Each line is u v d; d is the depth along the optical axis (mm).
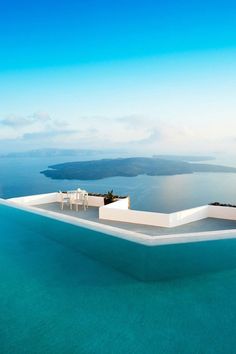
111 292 4645
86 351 3350
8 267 5617
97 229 7461
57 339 3539
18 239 7211
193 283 4898
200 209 10266
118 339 3553
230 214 10211
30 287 4809
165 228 9219
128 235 6828
